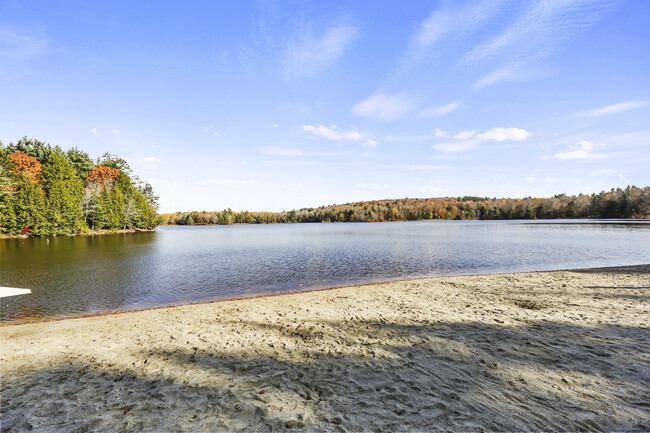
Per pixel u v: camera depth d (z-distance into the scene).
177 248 36.03
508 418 3.93
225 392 4.82
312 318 9.02
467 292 12.17
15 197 51.25
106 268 21.27
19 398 4.75
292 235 63.31
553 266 20.25
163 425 3.96
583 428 3.69
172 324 8.84
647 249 28.19
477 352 6.16
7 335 8.09
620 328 7.34
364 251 30.83
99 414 4.25
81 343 7.31
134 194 85.06
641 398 4.33
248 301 11.76
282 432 3.76
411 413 4.12
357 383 5.02
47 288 15.28
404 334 7.38
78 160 79.88
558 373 5.16
